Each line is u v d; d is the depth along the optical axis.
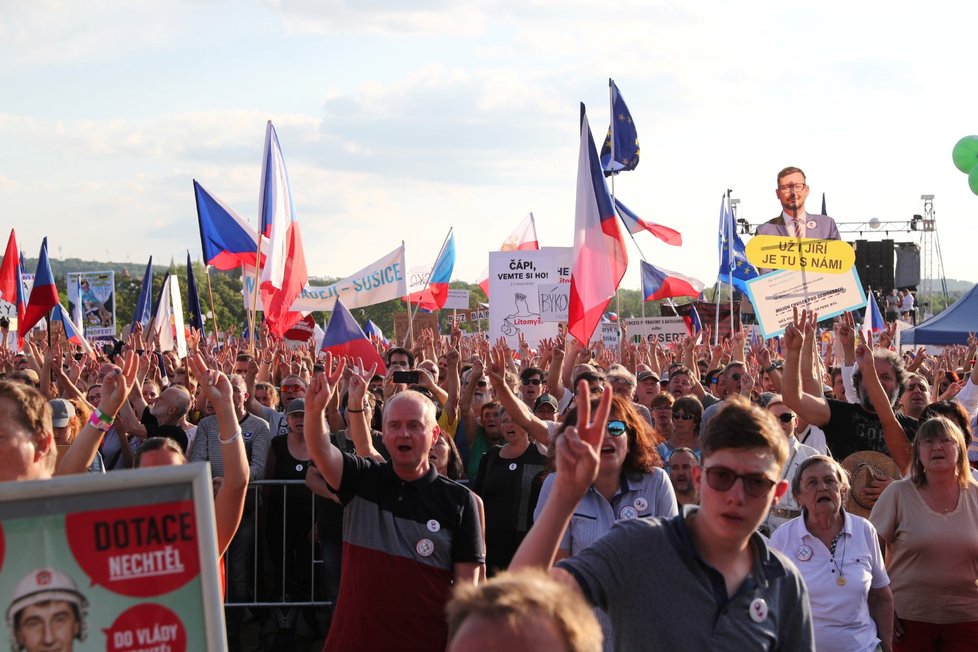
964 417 7.08
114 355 16.55
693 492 6.49
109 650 2.83
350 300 18.30
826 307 11.52
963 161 15.43
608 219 11.60
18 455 3.79
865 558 5.42
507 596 1.93
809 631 3.36
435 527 4.98
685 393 10.33
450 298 25.53
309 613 8.94
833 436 7.37
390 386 10.20
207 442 8.94
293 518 8.93
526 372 10.45
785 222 11.68
